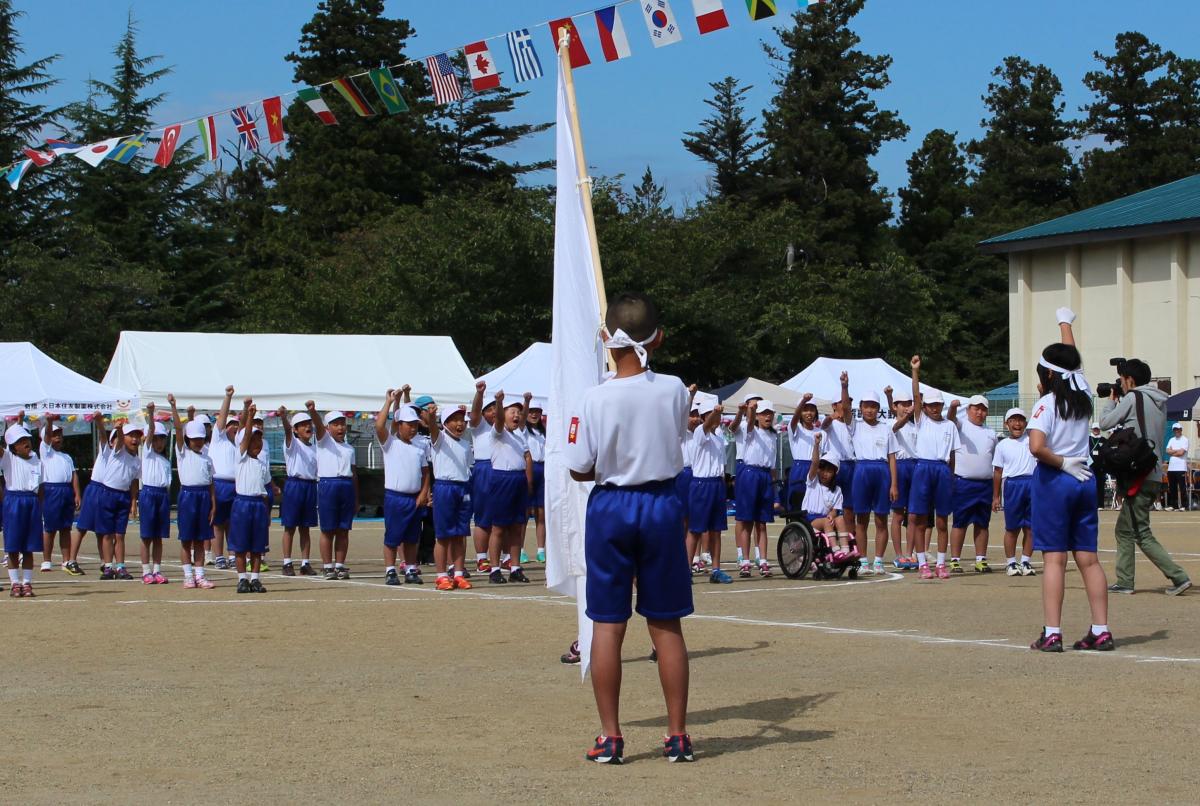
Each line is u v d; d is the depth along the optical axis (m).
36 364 24.00
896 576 17.28
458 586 15.91
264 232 59.34
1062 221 46.47
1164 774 6.02
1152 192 47.91
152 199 54.59
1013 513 16.94
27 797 5.71
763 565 17.47
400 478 16.38
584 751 6.62
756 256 49.22
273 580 17.44
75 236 47.72
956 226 67.81
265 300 47.56
